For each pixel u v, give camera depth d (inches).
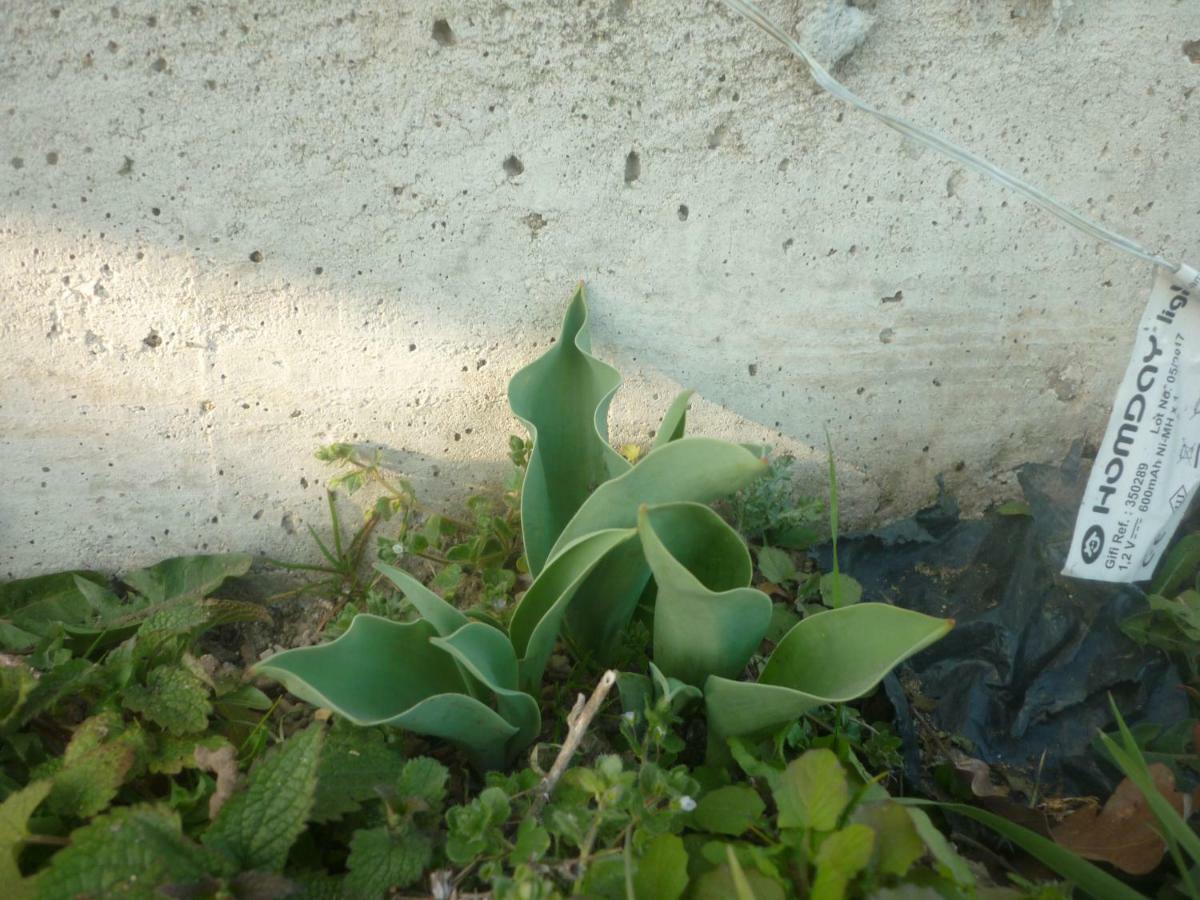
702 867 7.9
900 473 13.0
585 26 9.5
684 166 10.4
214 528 11.6
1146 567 11.2
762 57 9.9
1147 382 10.5
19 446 10.6
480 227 10.4
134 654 9.5
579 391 10.6
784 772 7.8
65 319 10.0
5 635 10.6
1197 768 9.8
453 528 12.0
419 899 7.7
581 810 7.7
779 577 11.5
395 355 10.9
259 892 6.9
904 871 7.1
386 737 9.0
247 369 10.6
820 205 10.9
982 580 12.0
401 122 9.6
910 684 11.0
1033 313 12.1
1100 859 8.6
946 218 11.3
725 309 11.4
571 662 10.6
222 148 9.4
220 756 8.1
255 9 8.8
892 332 11.9
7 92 8.8
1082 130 11.1
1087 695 10.6
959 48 10.3
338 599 11.8
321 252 10.2
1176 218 11.9
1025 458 13.2
